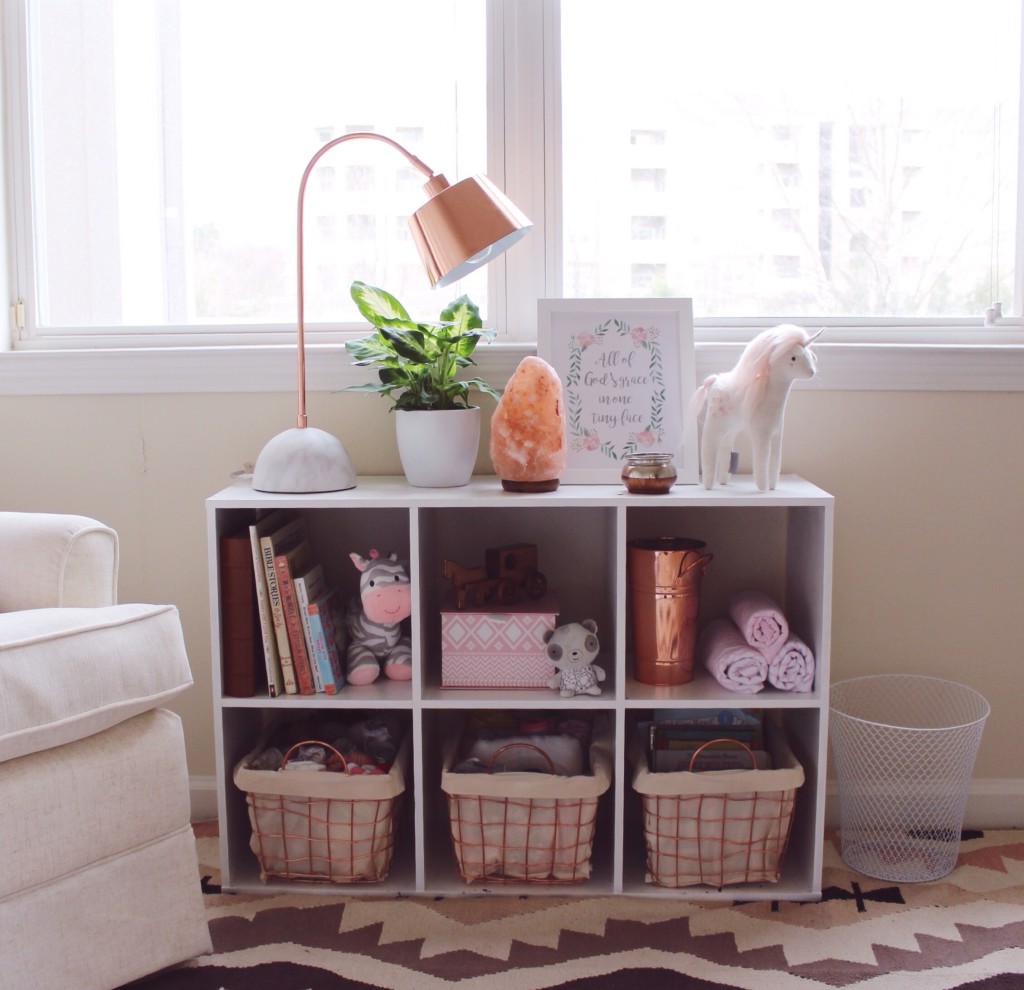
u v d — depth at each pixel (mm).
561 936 1686
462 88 2143
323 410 2115
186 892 1562
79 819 1422
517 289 2133
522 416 1822
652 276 2170
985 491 2072
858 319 2148
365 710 2068
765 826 1798
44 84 2186
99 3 2170
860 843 1959
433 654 2010
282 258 2199
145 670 1516
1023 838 2041
